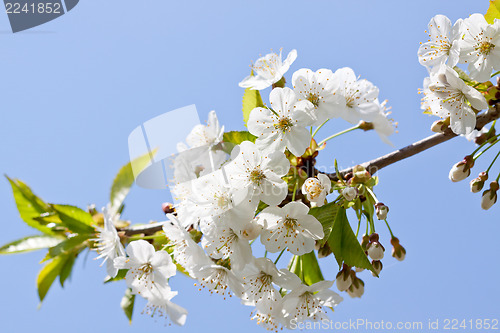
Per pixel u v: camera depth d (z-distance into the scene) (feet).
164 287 2.53
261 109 2.49
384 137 2.59
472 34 2.53
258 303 2.50
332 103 2.50
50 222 2.55
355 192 2.47
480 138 2.60
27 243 2.53
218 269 2.49
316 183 2.47
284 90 2.48
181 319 2.54
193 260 2.48
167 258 2.52
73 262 2.54
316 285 2.50
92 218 2.57
